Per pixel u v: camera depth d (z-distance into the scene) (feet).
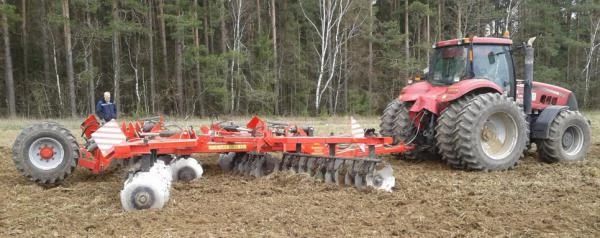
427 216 17.12
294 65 109.19
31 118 79.87
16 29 105.70
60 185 22.80
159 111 98.53
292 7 111.14
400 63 105.09
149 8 95.66
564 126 28.58
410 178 23.72
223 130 25.04
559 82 125.70
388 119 29.81
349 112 104.17
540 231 15.56
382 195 19.69
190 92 104.42
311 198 19.43
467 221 16.49
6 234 15.39
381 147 25.91
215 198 19.65
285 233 15.26
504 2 126.82
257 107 102.63
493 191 20.75
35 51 107.65
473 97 26.30
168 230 15.58
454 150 26.03
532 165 27.81
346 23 101.91
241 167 25.20
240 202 18.94
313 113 103.09
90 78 88.43
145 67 109.40
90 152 22.86
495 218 16.87
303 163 23.40
